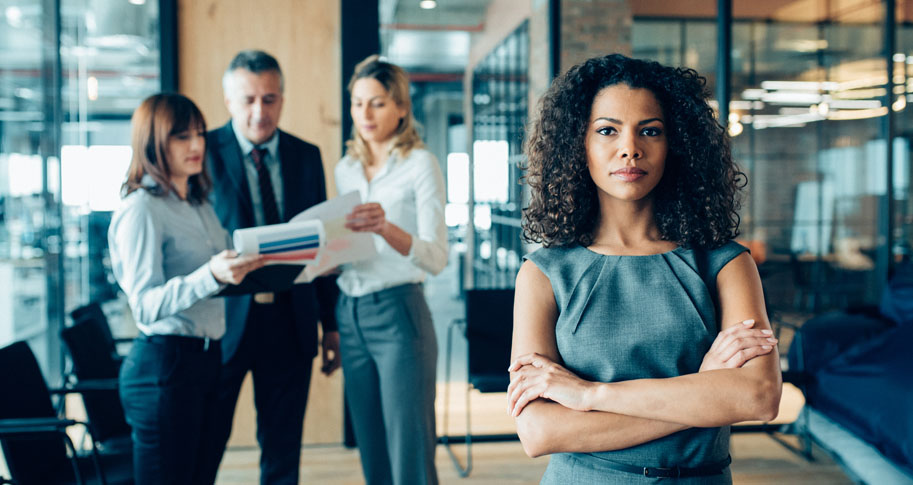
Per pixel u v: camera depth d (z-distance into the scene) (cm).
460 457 405
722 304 115
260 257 206
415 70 507
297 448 275
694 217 115
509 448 419
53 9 393
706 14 448
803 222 496
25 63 397
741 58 484
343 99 405
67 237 414
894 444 286
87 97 410
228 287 213
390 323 258
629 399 106
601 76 115
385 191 265
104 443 267
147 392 218
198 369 225
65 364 404
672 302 111
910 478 272
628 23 440
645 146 111
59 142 400
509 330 402
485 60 493
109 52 405
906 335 329
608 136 112
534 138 124
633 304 112
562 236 120
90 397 263
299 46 404
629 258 115
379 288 260
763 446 420
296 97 405
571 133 117
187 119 221
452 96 516
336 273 268
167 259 226
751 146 493
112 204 430
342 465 388
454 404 487
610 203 118
